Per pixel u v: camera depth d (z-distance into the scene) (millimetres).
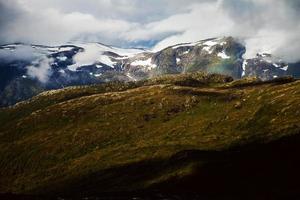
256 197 171875
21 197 174750
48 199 174375
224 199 168250
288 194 170250
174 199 170875
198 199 170125
